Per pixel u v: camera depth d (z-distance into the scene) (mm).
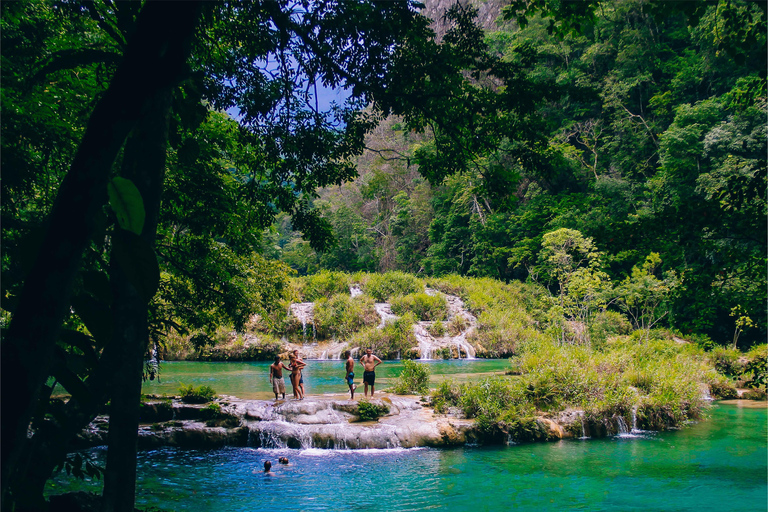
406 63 6480
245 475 10438
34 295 1384
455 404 14602
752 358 22875
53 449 2219
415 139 52719
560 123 44281
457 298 38562
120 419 2809
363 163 58062
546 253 37281
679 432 14516
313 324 33719
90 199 1437
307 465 11148
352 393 14812
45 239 1425
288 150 7715
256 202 9008
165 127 2887
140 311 2893
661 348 24031
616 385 15438
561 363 15633
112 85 1510
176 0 1525
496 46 41375
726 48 6062
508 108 6957
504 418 13461
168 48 1540
